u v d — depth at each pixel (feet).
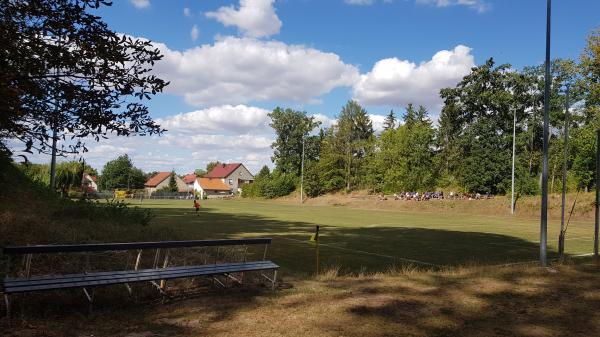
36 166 95.81
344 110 293.23
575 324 21.36
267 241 29.60
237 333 19.21
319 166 260.01
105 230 40.73
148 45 16.56
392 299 25.09
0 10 14.47
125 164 430.61
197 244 26.58
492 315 22.47
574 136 172.55
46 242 33.27
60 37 15.34
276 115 312.29
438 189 219.61
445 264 48.19
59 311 21.67
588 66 153.38
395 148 226.99
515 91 214.28
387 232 85.30
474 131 211.41
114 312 21.88
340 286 29.17
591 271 33.83
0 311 20.76
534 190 179.32
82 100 15.89
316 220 116.16
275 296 26.05
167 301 24.50
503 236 81.00
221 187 463.42
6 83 14.11
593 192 156.15
